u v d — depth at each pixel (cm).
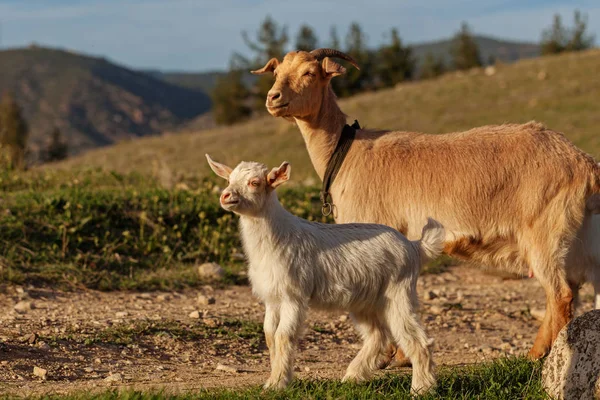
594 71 3341
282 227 556
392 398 538
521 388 584
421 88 3600
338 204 725
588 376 536
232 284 992
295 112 718
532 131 705
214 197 1214
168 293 930
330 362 722
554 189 674
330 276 562
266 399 518
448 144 708
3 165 1446
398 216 703
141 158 2709
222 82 6450
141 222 1075
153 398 505
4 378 596
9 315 773
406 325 567
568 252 681
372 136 735
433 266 1152
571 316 674
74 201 1084
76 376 626
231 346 754
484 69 3859
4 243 968
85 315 799
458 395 564
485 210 684
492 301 998
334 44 5950
